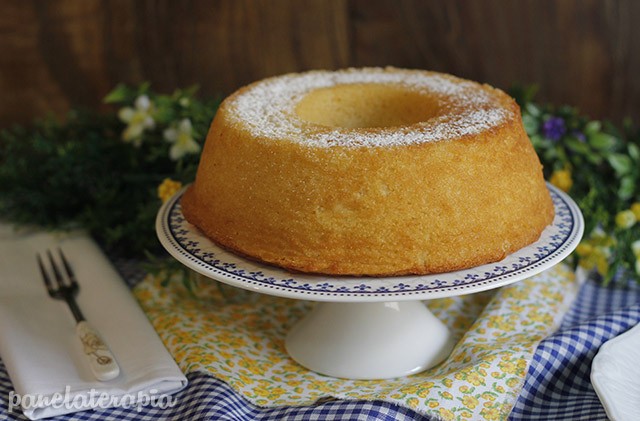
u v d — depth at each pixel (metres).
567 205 0.93
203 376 0.87
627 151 1.09
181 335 0.92
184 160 1.07
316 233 0.82
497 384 0.85
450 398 0.83
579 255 1.00
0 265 1.01
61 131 1.14
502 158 0.85
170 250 0.86
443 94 0.92
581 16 1.18
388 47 1.21
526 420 0.85
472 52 1.20
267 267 0.84
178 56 1.21
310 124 0.86
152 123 1.09
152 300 0.97
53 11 1.19
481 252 0.83
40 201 1.09
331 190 0.82
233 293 1.00
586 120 1.09
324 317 0.92
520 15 1.19
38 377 0.85
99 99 1.22
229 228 0.85
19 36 1.19
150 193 1.06
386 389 0.86
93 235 1.10
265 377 0.89
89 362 0.87
